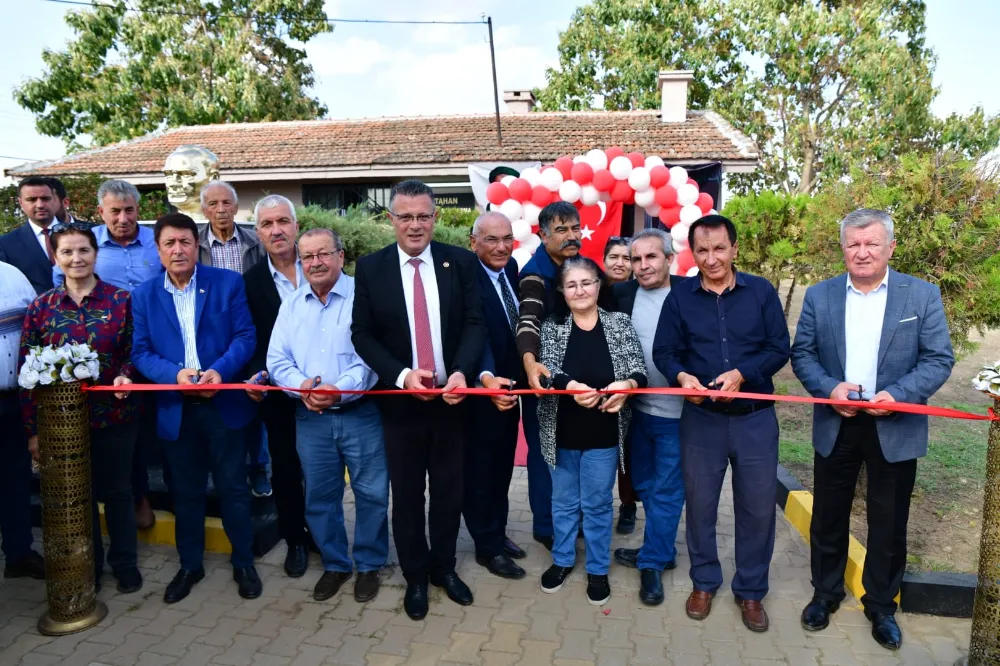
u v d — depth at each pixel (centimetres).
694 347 310
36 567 369
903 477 295
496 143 1404
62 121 1944
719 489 317
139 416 349
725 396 287
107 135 1941
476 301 334
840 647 302
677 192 700
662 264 354
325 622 327
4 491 358
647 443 355
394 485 326
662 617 328
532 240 692
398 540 330
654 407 340
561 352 326
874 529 304
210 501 415
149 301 333
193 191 531
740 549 317
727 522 430
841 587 320
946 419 632
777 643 305
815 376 306
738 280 310
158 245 327
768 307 307
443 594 350
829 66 1958
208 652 303
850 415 293
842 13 1881
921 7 2062
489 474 362
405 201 310
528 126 1516
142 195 1327
